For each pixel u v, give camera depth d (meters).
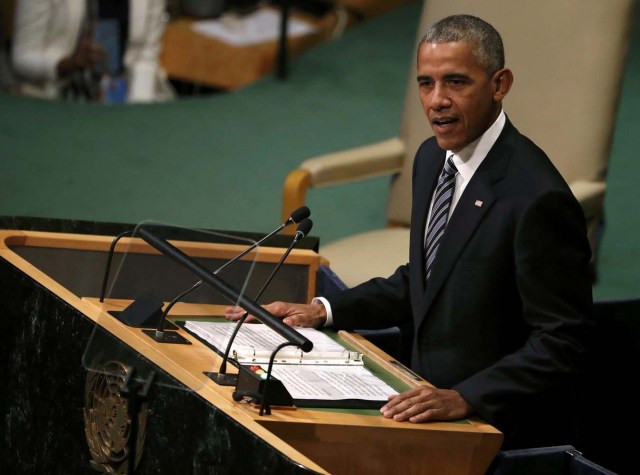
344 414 8.06
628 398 11.02
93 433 8.75
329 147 20.39
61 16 20.33
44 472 9.38
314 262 10.90
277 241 11.02
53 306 9.30
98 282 10.55
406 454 8.09
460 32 8.73
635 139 20.39
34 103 20.78
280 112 21.58
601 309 10.82
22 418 9.66
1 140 19.41
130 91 21.06
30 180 18.23
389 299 10.09
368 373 8.90
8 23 21.12
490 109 8.92
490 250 8.91
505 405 8.52
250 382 7.93
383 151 13.80
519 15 13.02
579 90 12.73
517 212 8.79
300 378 8.55
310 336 9.45
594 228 12.85
